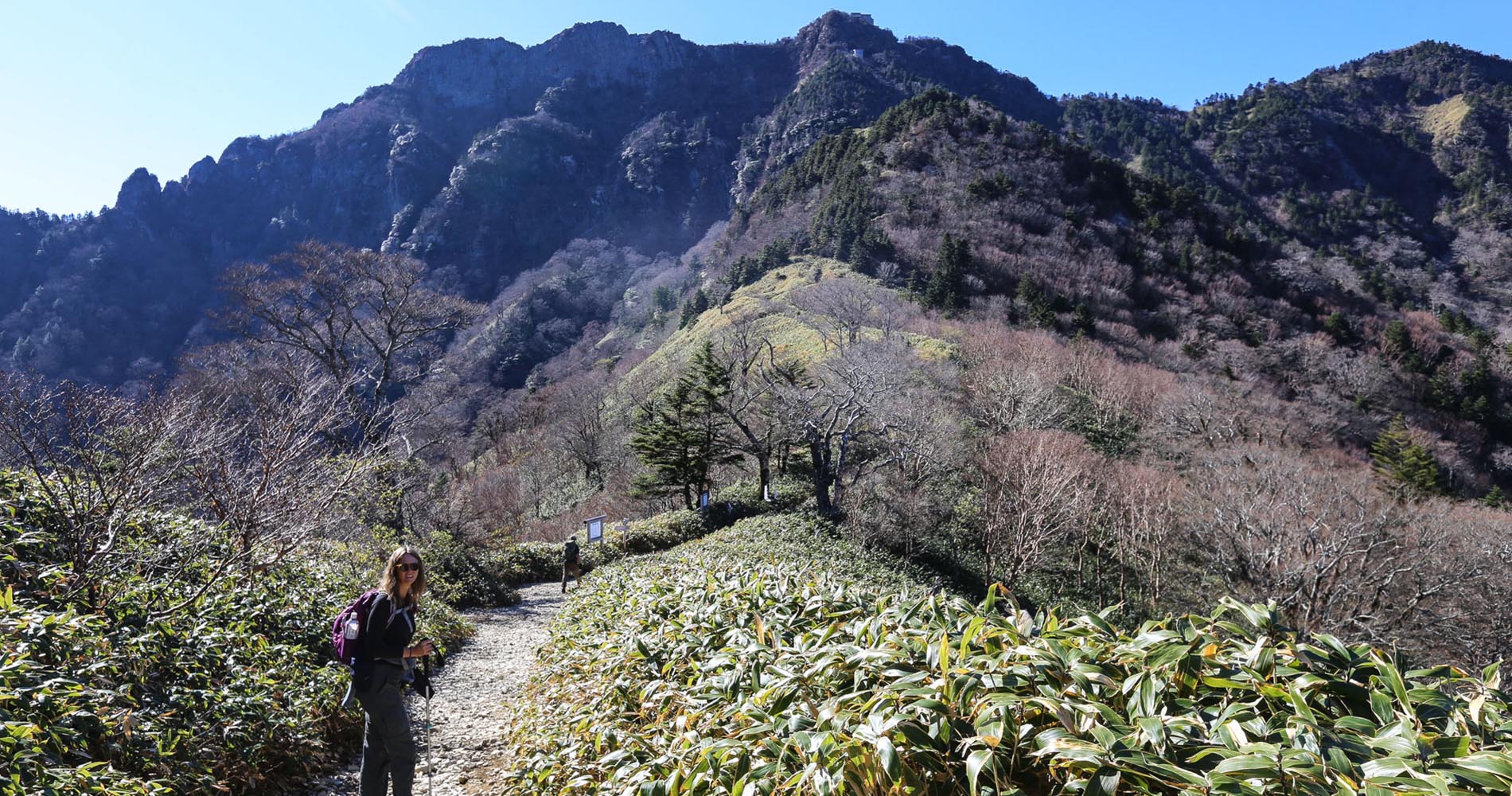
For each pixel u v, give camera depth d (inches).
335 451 550.0
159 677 234.4
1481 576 1328.7
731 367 1763.0
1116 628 153.7
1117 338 3248.0
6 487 303.1
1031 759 122.1
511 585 1063.6
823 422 1557.6
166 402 342.3
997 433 1863.9
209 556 349.7
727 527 1414.9
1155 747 109.7
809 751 134.0
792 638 216.1
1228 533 1381.6
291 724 251.3
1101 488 1589.6
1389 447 2453.2
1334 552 1274.6
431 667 446.6
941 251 3722.9
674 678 236.8
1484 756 96.2
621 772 184.4
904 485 1456.7
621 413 2901.1
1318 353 3358.8
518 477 2615.7
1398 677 116.7
